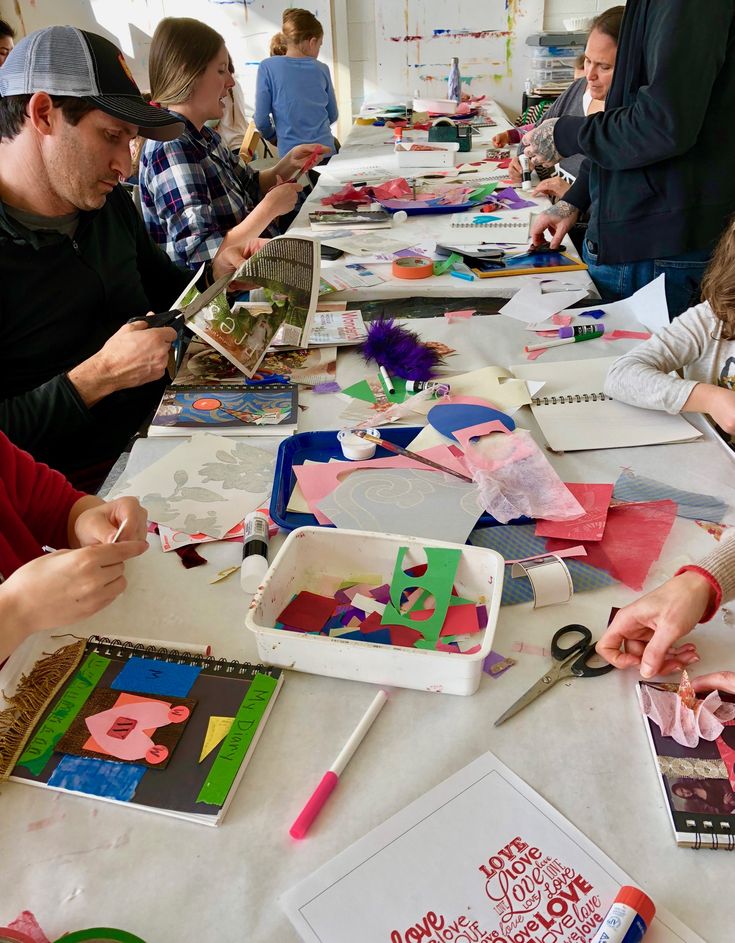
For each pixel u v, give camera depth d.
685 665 0.79
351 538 0.91
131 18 4.86
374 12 4.82
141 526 0.93
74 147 1.43
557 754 0.71
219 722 0.74
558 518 1.02
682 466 1.16
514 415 1.32
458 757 0.71
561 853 0.63
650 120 1.78
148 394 1.83
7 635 0.74
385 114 4.36
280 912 0.59
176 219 2.46
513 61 4.88
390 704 0.77
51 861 0.63
